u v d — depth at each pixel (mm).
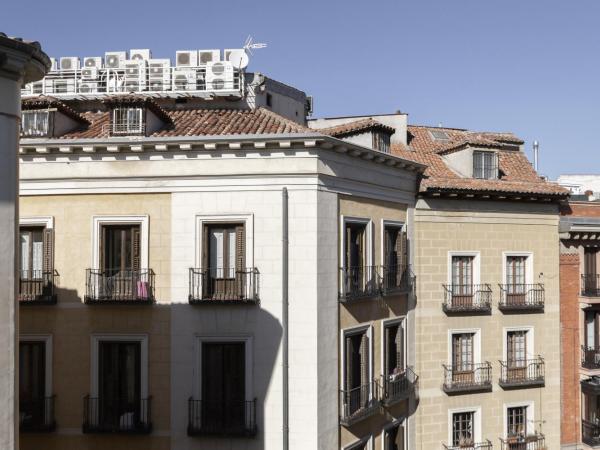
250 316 16719
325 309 17078
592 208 25750
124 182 17062
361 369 19047
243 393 16781
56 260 17297
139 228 17156
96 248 17125
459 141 24859
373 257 19562
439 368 22344
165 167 16953
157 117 18422
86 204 17234
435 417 22219
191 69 24172
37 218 17312
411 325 21766
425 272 22234
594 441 24109
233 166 16781
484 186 22578
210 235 17172
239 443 16625
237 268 16859
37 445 17156
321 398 16828
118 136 17406
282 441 16500
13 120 9672
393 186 20516
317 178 16719
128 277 17172
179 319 16891
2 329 9469
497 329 23266
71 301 17188
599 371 24219
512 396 23359
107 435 16891
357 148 17781
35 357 17438
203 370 16859
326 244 17156
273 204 16750
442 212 22516
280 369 16625
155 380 16938
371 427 19375
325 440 16953
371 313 19500
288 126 18219
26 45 9531
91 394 17031
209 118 19781
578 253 24797
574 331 24594
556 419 23938
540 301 23734
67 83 24672
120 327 17078
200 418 16672
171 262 16953
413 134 27859
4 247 9484
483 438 22828
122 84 24047
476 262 23047
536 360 23688
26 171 17281
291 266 16734
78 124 19312
